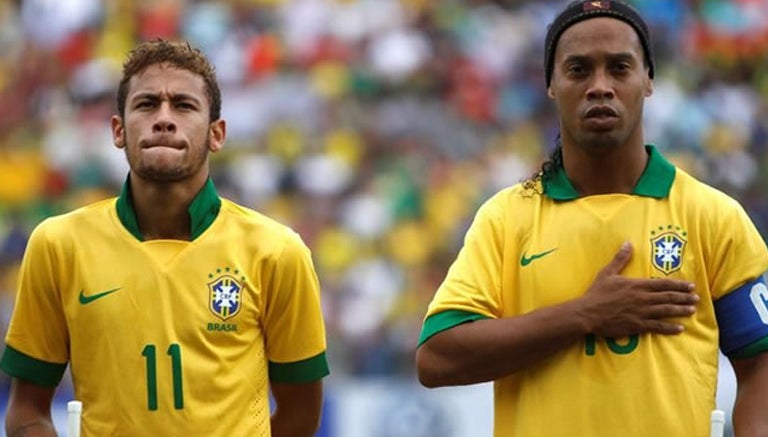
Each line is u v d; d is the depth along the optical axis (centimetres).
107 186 4853
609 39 1355
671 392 1335
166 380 1400
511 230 1398
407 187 4634
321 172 4744
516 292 1391
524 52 5231
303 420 1514
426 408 3288
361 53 5222
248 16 5350
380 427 3303
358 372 3806
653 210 1370
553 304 1362
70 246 1436
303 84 5091
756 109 5016
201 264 1427
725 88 5062
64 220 1452
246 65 5178
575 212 1380
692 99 4959
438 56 5200
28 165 4912
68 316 1427
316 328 1480
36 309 1443
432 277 4350
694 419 1336
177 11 5397
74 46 5369
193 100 1430
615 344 1342
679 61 5184
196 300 1417
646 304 1333
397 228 4497
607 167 1379
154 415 1395
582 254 1368
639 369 1336
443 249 4447
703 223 1366
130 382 1402
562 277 1366
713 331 1362
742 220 1376
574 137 1366
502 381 1397
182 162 1416
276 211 4634
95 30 5422
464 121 4994
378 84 5125
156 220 1439
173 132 1416
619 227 1365
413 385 3331
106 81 5200
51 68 5309
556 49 1382
